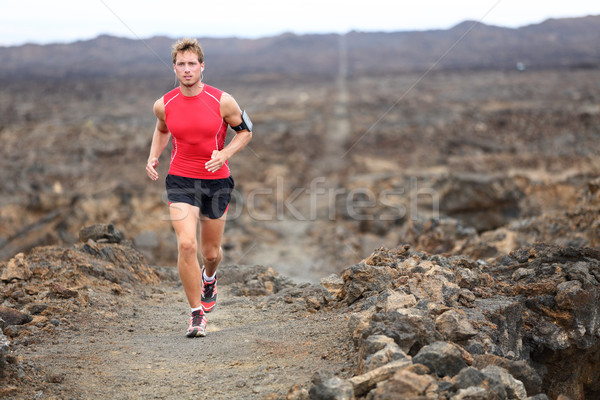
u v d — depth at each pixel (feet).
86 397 19.60
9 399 18.86
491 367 18.95
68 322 28.04
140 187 144.66
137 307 32.45
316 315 28.55
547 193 115.65
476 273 28.53
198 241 82.17
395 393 16.88
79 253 37.91
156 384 20.79
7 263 35.14
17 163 228.43
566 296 25.80
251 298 35.14
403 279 26.84
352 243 111.45
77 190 166.71
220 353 23.82
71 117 410.52
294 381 20.07
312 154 241.76
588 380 28.84
